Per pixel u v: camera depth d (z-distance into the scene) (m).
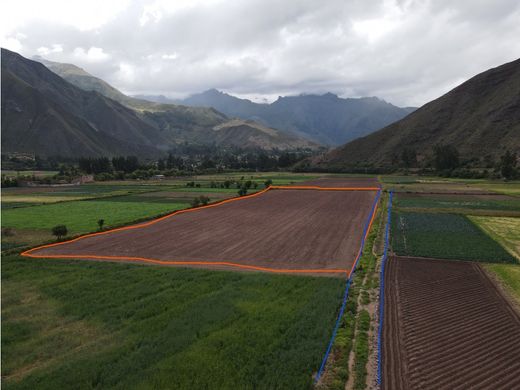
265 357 16.72
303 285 25.59
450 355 17.28
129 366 16.03
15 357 17.00
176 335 18.66
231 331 18.98
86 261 31.50
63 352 17.39
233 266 30.39
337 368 15.99
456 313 21.62
